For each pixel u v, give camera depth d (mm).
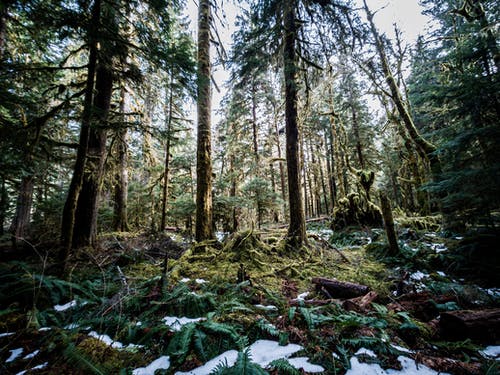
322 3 7277
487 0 6730
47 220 8266
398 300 3861
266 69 8336
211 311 3285
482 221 5594
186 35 9422
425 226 9922
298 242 7121
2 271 3885
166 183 10391
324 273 5398
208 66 8086
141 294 3498
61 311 3236
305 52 8406
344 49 8477
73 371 2125
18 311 3143
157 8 4957
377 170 21703
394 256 6254
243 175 16312
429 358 2352
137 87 6227
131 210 13094
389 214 6516
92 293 3666
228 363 2230
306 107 9367
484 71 6008
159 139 6016
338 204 11539
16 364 2217
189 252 6496
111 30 4363
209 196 7695
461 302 3760
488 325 2670
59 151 6707
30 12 3520
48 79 5164
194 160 14820
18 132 4191
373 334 2688
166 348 2453
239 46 7969
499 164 4652
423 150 9320
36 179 7621
